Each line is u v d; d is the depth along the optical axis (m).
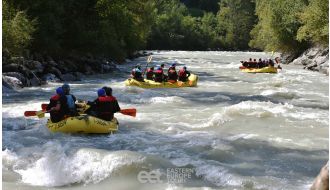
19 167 7.85
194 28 85.31
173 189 6.89
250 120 12.04
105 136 10.23
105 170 7.63
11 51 21.59
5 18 22.50
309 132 10.79
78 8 31.80
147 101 15.52
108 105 10.80
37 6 26.19
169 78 20.50
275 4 41.81
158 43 79.44
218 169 7.73
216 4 108.56
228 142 9.70
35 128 10.88
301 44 41.16
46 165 7.85
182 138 10.06
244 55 56.41
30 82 20.06
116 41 35.69
